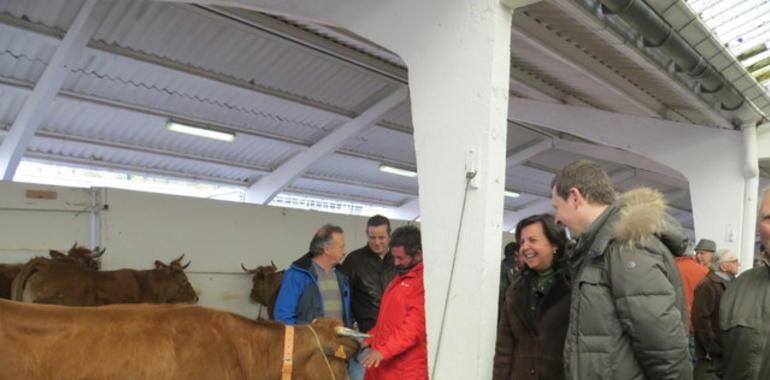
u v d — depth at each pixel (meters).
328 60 7.72
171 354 2.08
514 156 11.86
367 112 9.22
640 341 1.73
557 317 2.24
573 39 5.18
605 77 6.02
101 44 6.59
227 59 7.36
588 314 1.85
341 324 2.52
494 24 2.65
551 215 2.38
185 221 6.71
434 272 2.75
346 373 2.50
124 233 6.19
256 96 8.27
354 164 11.69
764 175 10.34
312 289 3.52
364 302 3.93
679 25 4.28
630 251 1.79
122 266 6.14
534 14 4.65
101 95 7.62
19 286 5.11
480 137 2.63
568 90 7.31
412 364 2.86
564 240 2.30
